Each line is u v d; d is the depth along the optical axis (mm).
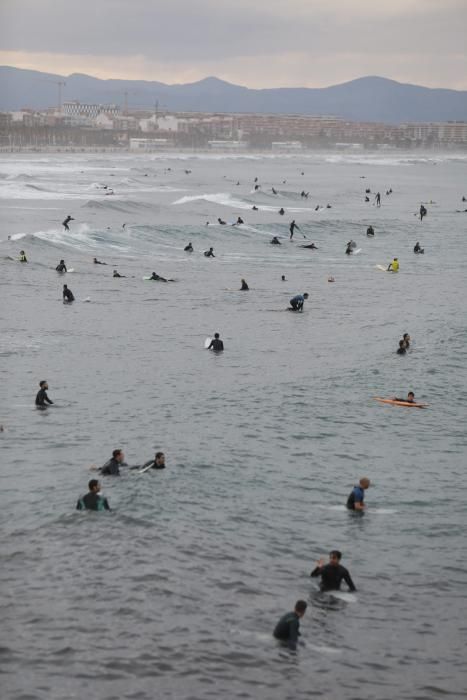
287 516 79750
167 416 109938
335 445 102062
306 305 190500
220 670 53719
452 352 150875
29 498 80000
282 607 62469
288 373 133875
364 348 152000
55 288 197375
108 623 58219
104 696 50062
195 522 76250
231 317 175250
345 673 54844
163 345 149500
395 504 84375
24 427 102812
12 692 49844
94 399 116125
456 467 96188
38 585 63062
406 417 114438
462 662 57469
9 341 146875
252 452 97625
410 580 68750
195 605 61469
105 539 71188
